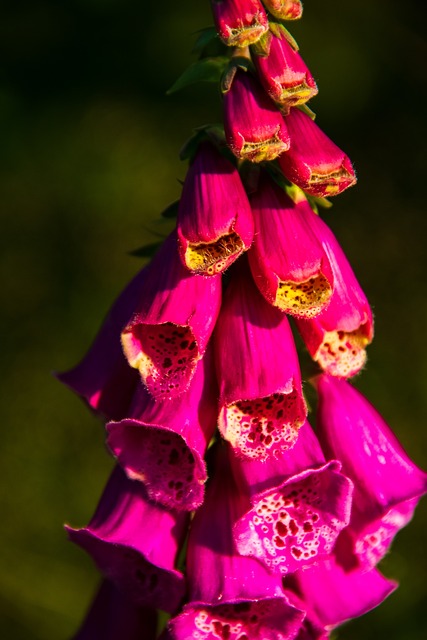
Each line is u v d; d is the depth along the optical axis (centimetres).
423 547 93
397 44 133
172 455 50
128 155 123
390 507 51
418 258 116
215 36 50
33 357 108
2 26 135
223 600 50
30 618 91
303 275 48
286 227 49
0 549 95
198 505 49
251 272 50
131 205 120
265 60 48
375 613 88
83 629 54
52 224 119
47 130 126
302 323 50
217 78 50
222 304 50
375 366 106
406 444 100
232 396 49
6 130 125
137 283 53
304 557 49
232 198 48
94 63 132
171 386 49
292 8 49
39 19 135
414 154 125
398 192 122
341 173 48
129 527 51
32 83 131
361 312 50
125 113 127
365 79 131
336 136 127
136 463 50
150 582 51
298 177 48
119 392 52
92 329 110
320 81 130
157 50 133
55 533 96
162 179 121
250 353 49
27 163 124
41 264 116
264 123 48
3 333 110
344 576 52
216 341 50
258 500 49
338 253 50
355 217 120
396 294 113
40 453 101
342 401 52
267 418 49
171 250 50
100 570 51
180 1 137
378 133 127
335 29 133
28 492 99
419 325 110
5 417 104
